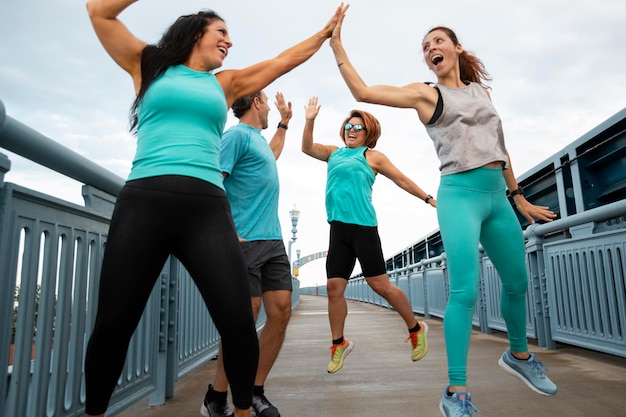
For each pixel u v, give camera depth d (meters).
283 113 2.90
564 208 4.96
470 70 2.29
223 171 2.18
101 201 2.01
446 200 2.01
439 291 7.79
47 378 1.59
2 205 1.32
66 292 1.72
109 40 1.55
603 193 4.56
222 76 1.70
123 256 1.31
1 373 1.32
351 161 3.20
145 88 1.49
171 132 1.44
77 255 1.84
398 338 5.45
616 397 2.51
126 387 2.19
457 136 1.99
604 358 3.68
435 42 2.16
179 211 1.36
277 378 3.30
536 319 4.34
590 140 4.48
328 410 2.46
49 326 1.61
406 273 11.16
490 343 4.86
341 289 3.13
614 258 3.22
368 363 3.82
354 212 3.12
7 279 1.36
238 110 2.44
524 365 2.16
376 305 13.62
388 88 2.07
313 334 6.10
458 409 1.76
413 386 2.94
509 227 2.08
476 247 1.92
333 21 2.01
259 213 2.32
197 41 1.59
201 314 3.63
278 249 2.37
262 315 6.91
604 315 3.35
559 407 2.35
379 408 2.46
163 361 2.73
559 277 4.00
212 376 3.52
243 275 1.42
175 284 2.88
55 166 1.58
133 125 1.58
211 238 1.38
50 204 1.60
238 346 1.40
